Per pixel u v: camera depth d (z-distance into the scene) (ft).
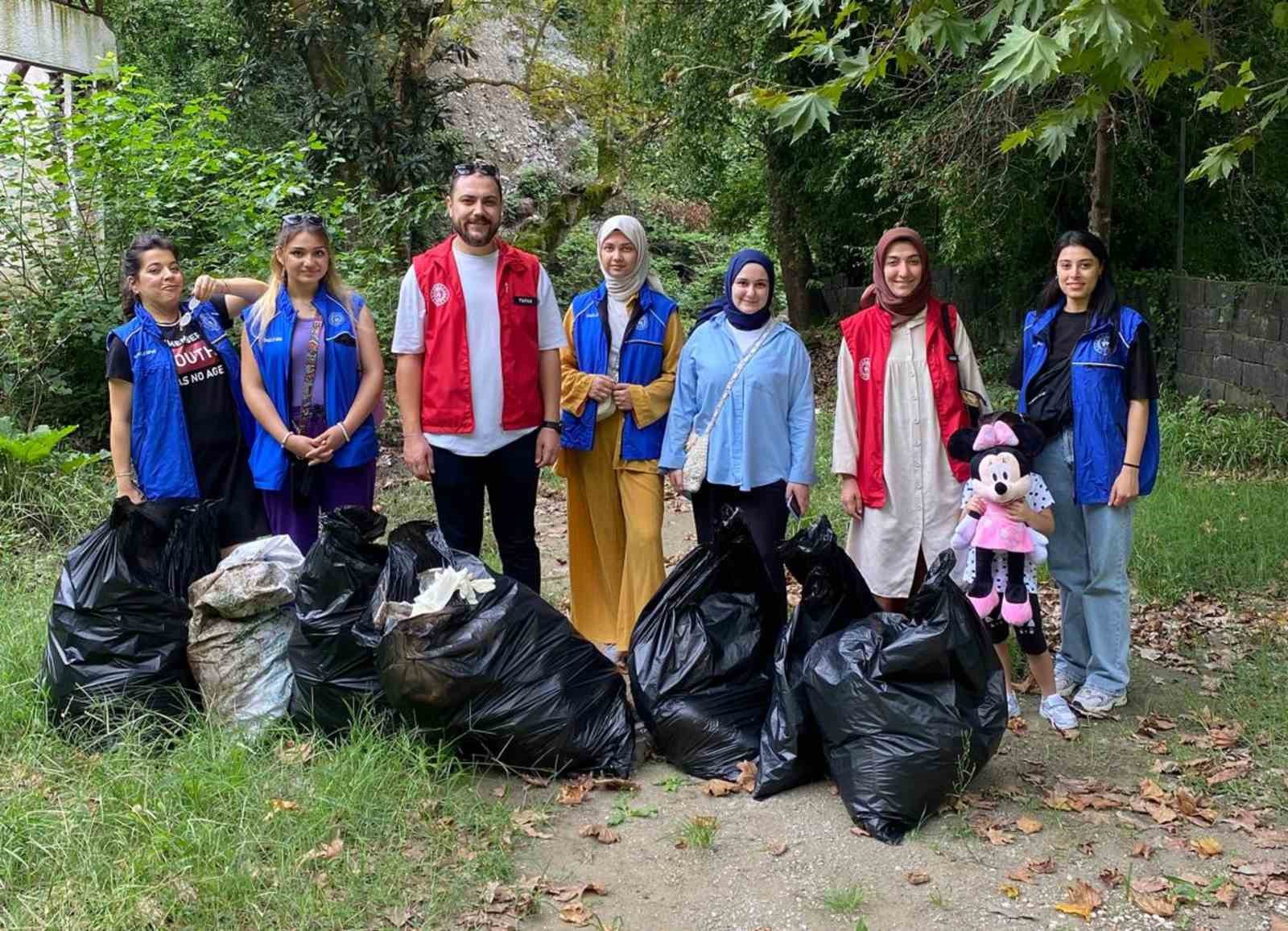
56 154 28.37
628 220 16.12
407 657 12.39
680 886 11.10
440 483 15.38
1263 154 33.22
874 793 11.96
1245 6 26.45
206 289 15.67
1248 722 14.70
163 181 29.07
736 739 13.26
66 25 32.37
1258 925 10.43
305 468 14.96
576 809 12.54
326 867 10.85
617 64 48.52
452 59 51.62
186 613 13.97
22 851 10.73
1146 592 19.85
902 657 12.03
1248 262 37.55
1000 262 40.37
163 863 10.62
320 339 14.87
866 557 14.71
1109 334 14.47
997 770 13.52
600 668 13.76
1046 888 11.04
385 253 36.99
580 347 16.43
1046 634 18.13
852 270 51.75
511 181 66.64
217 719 13.37
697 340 15.40
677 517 26.76
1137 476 14.49
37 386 27.12
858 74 13.30
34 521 22.36
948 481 14.42
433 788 12.25
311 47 49.32
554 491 29.01
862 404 14.58
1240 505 24.47
